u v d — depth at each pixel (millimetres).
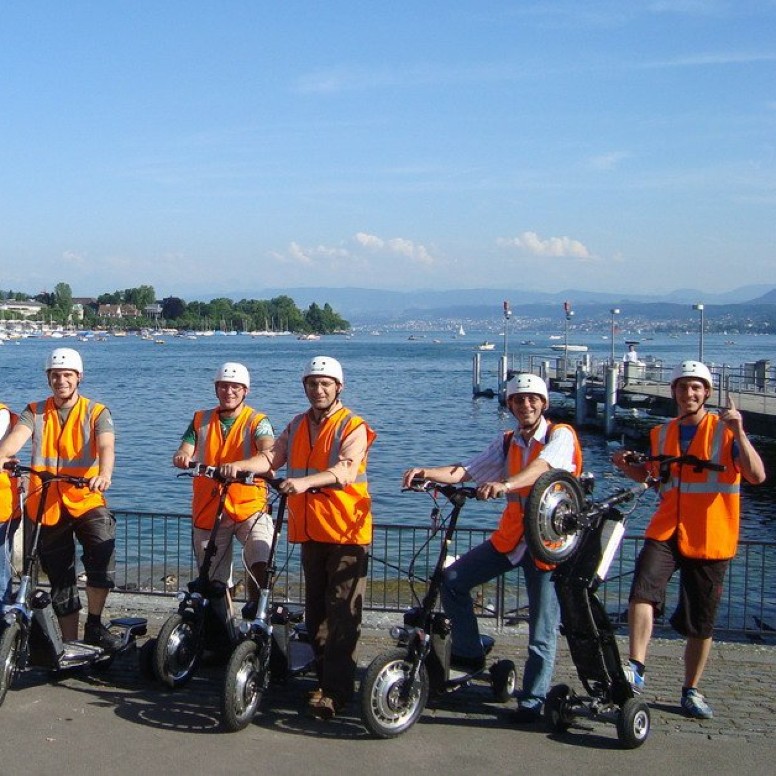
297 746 5902
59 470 7227
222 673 7223
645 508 21578
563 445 6383
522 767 5680
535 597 6398
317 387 6656
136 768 5527
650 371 43844
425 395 61250
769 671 7676
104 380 73000
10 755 5660
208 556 6906
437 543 16969
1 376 77625
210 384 68500
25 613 6449
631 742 5949
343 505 6516
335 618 6465
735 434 6488
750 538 20297
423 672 6199
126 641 7223
